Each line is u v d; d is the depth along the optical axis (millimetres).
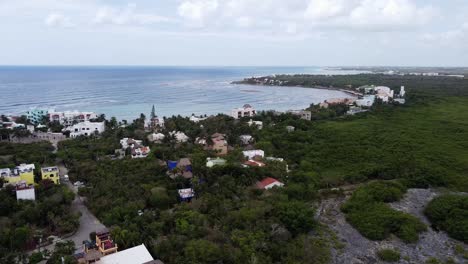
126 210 76188
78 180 98438
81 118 190750
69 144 131500
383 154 124125
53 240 68562
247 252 62312
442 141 143750
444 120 182875
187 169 100500
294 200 86438
